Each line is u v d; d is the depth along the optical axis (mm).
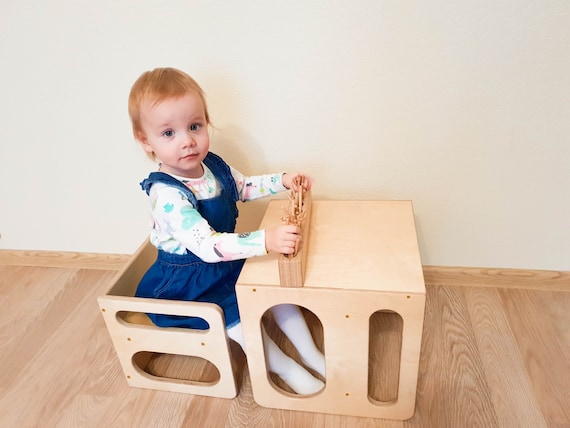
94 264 1404
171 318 947
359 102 999
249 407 944
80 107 1107
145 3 947
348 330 792
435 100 975
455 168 1054
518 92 944
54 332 1174
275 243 768
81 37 1008
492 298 1179
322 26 923
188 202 878
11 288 1347
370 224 943
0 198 1321
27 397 995
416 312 748
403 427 878
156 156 918
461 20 884
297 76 988
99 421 933
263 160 1112
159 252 972
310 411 924
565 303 1146
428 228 1152
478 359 1009
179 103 813
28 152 1209
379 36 919
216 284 940
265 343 920
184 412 942
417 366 807
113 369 1056
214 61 996
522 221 1107
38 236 1385
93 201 1274
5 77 1092
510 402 909
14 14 1000
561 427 855
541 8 854
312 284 770
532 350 1022
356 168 1087
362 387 862
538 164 1022
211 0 926
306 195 931
